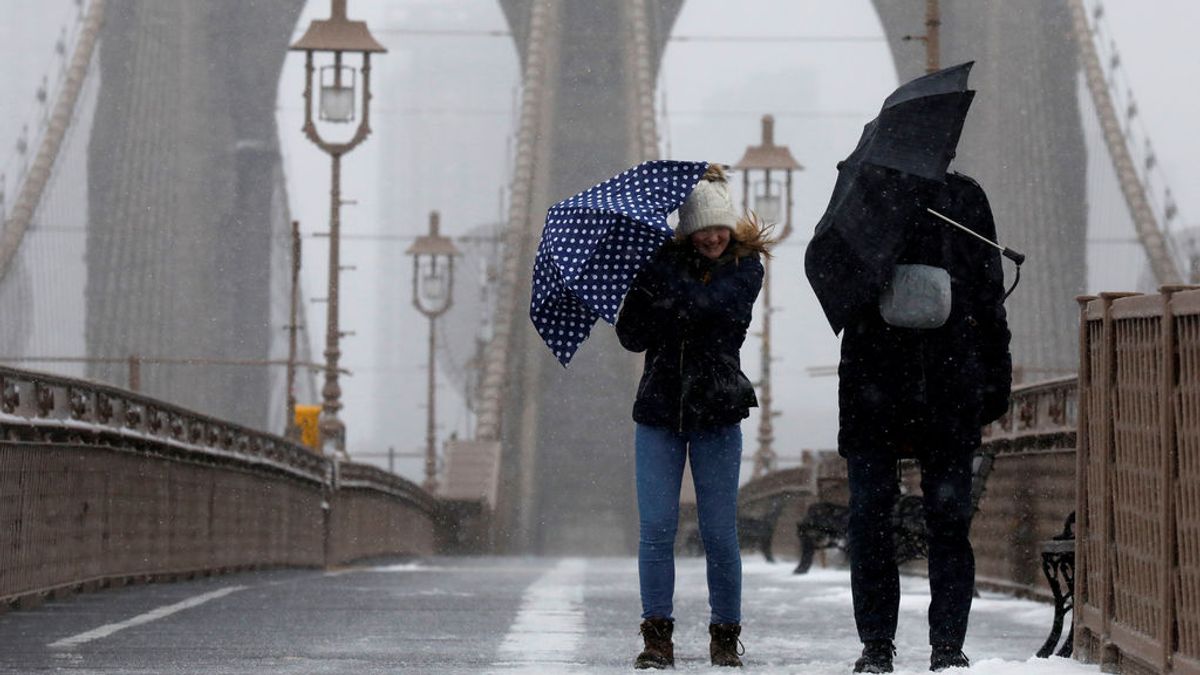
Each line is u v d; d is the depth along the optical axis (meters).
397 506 107.62
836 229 19.47
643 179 20.84
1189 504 15.39
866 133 20.16
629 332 20.91
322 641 24.69
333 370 97.06
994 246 19.58
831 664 20.84
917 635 27.09
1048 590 34.53
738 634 21.47
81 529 37.66
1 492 31.20
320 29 98.56
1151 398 16.91
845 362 19.88
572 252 20.48
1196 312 14.98
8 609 31.52
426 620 29.22
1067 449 33.03
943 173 19.38
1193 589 15.20
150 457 43.97
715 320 20.86
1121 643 18.06
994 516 40.12
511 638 25.31
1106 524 18.86
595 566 72.25
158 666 20.83
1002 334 19.77
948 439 19.62
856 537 19.70
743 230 21.02
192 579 48.84
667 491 21.03
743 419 21.08
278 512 64.62
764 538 75.75
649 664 20.70
